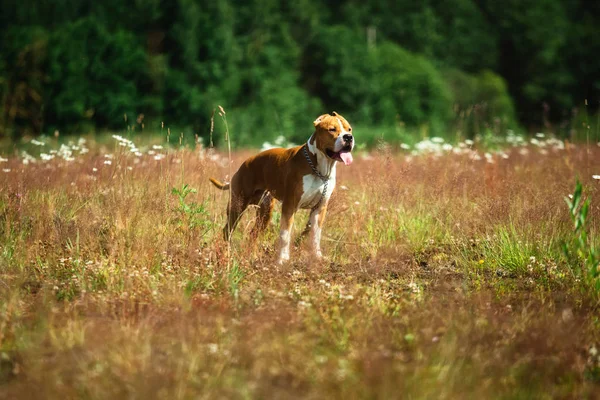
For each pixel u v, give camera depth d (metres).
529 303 8.46
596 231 10.80
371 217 12.03
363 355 6.81
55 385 6.25
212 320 7.76
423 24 67.69
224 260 10.02
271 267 10.19
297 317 7.86
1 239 11.01
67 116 42.12
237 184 11.96
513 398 6.21
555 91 70.31
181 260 10.12
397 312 8.31
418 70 57.84
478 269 10.51
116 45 43.84
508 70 74.69
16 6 52.22
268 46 50.50
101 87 43.53
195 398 6.07
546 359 6.89
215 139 42.47
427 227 12.12
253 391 6.20
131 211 11.29
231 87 45.44
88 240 10.88
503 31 74.88
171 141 38.38
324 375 6.48
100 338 7.14
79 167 14.88
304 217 12.67
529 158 18.11
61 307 8.58
